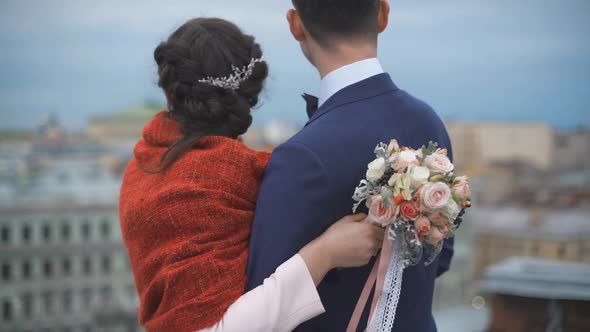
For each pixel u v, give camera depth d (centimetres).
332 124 120
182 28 143
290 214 115
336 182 115
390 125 123
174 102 137
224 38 139
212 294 113
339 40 125
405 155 112
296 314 111
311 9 124
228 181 123
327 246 113
